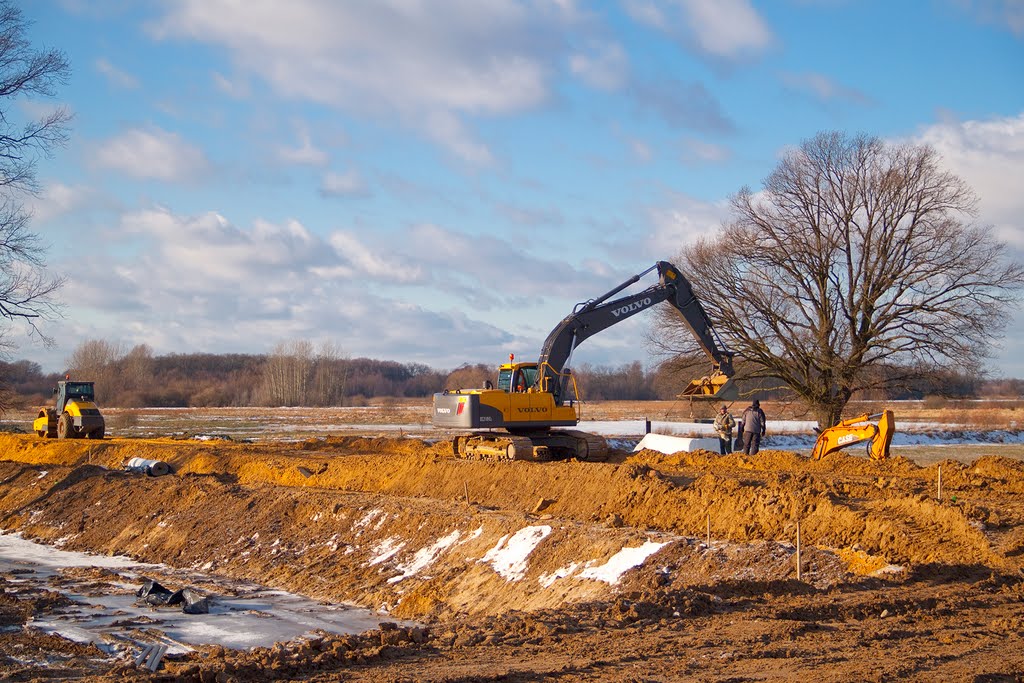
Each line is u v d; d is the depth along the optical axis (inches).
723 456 968.9
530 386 985.5
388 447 1294.3
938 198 1353.3
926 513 535.8
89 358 3956.7
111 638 519.2
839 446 889.5
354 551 734.5
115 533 919.7
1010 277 1336.1
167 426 2313.0
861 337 1409.9
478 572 627.2
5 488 1147.9
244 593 673.0
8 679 410.6
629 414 2851.9
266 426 2324.1
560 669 330.3
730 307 1450.5
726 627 394.6
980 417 2352.4
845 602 424.2
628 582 526.3
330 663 362.0
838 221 1424.7
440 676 324.8
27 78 964.6
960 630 377.1
